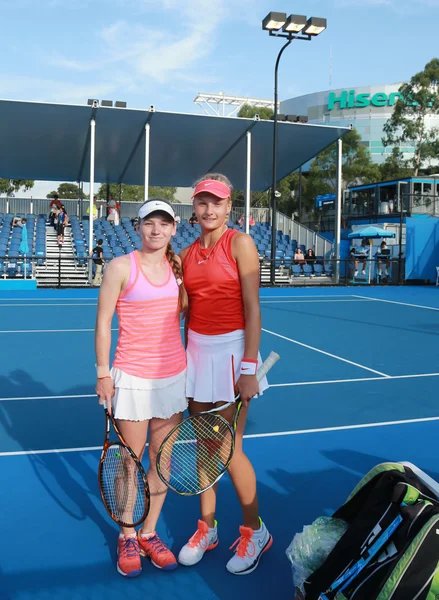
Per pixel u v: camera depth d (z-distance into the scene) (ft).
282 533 11.06
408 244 82.38
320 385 23.38
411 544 7.18
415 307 52.47
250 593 9.21
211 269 9.50
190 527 11.33
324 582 8.27
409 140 181.78
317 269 83.66
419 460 15.07
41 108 65.46
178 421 10.13
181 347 10.14
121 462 9.58
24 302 52.85
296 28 65.51
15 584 9.32
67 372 25.34
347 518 9.04
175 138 75.61
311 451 15.66
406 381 24.16
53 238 83.66
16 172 90.63
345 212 114.52
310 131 75.92
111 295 9.60
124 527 9.89
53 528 11.19
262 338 34.88
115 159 83.76
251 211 110.83
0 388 22.47
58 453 15.38
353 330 38.40
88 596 9.05
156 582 9.50
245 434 17.07
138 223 10.00
